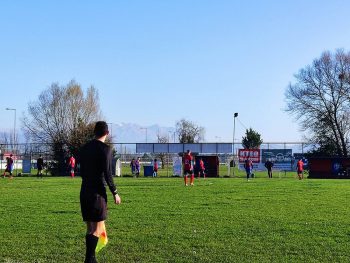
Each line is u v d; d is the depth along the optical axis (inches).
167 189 1144.8
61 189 1159.0
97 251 354.9
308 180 1790.1
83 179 341.1
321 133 3100.4
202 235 456.1
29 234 463.8
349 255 369.4
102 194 338.6
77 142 2630.4
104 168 335.3
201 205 736.3
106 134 351.3
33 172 2706.7
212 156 2223.2
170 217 589.0
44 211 655.1
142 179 1868.8
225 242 421.7
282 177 2166.6
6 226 513.7
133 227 506.9
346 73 3115.2
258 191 1069.8
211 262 349.1
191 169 1333.7
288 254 374.6
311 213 630.5
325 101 3149.6
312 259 356.5
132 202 786.8
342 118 3100.4
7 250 390.3
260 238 439.8
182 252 382.3
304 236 450.9
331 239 434.9
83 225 520.7
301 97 4554.6
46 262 351.9
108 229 494.3
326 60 3149.6
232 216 597.9
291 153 2332.7
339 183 1505.9
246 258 360.8
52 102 3009.4
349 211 654.5
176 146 2506.2
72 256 370.6
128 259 361.4
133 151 2620.6
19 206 724.7
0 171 2886.3
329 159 2126.0
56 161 2506.2
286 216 597.9
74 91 3034.0
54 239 437.7
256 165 2363.4
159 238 442.3
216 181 1653.5
